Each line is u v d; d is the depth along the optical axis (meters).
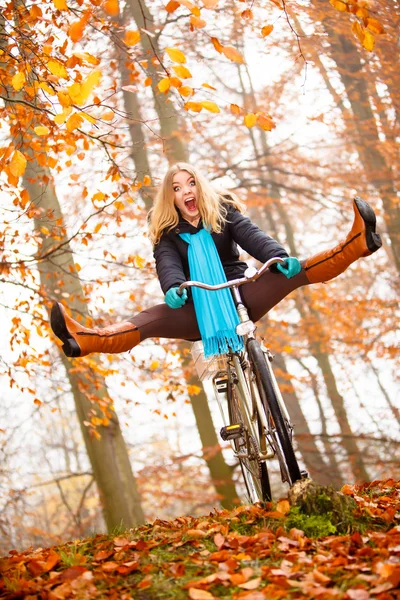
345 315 16.27
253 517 3.93
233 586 3.02
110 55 10.03
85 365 8.67
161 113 12.55
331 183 16.14
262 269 4.05
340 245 4.14
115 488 10.45
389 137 15.34
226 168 15.24
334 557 3.19
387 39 13.40
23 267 7.64
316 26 13.71
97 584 3.20
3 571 3.49
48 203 10.31
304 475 3.88
